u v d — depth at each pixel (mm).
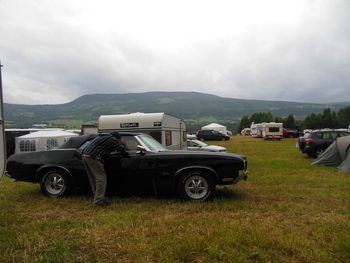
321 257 3768
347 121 88000
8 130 18812
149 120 12125
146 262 3711
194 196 6727
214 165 6668
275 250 4000
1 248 4176
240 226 4805
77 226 5066
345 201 6723
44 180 7344
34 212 6023
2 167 4379
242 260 3695
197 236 4395
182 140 16172
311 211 5891
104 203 6441
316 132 17578
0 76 4395
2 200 6973
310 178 9914
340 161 12969
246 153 21234
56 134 17000
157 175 6793
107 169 6891
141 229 4848
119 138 6758
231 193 7586
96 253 4008
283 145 30969
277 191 7832
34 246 4223
